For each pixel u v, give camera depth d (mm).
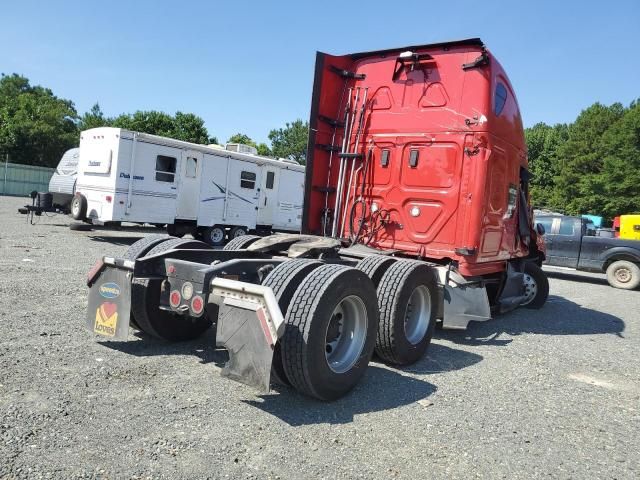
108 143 12828
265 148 64312
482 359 5383
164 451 2816
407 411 3748
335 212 6723
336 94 6840
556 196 50531
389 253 5836
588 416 3982
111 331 4230
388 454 3045
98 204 13070
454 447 3223
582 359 5723
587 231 14945
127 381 3783
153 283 4516
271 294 3375
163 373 4031
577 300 10883
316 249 5270
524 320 7926
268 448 2971
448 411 3820
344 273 3785
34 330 4766
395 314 4621
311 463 2844
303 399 3801
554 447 3361
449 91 6051
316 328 3539
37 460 2596
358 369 3988
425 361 5141
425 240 6098
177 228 14695
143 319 4562
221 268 3902
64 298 6137
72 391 3488
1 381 3520
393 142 6363
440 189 6020
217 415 3355
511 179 6941
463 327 5703
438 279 5715
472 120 5879
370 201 6523
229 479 2602
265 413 3467
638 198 41875
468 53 5965
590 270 14391
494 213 6375
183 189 14359
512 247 7406
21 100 46500
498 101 6141
